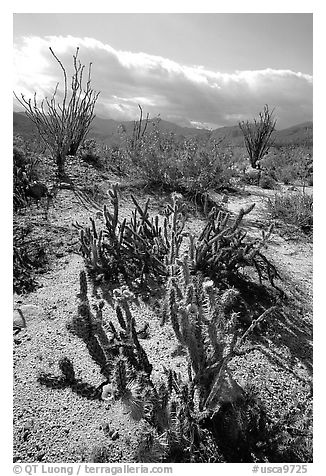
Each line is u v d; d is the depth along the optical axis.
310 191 7.11
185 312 1.92
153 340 2.54
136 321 2.70
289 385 2.35
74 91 5.84
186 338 1.96
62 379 2.21
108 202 4.68
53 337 2.54
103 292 2.99
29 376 2.24
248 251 3.35
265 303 3.06
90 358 2.38
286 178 8.37
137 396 1.74
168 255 3.19
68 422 2.01
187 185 5.30
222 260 3.15
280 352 2.60
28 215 4.02
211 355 2.06
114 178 5.65
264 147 9.96
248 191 6.46
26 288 2.99
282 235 4.60
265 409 2.12
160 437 1.82
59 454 1.87
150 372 2.03
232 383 2.16
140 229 3.41
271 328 2.81
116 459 1.86
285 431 2.04
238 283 3.23
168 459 1.86
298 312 3.03
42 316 2.71
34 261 3.29
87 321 2.06
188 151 5.80
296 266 3.81
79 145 6.67
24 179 4.50
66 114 5.67
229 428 1.99
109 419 2.03
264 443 1.98
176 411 1.89
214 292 2.21
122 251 3.29
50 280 3.11
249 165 9.84
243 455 1.96
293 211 5.09
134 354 2.02
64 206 4.35
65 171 5.43
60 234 3.72
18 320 2.65
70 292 2.98
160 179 5.50
